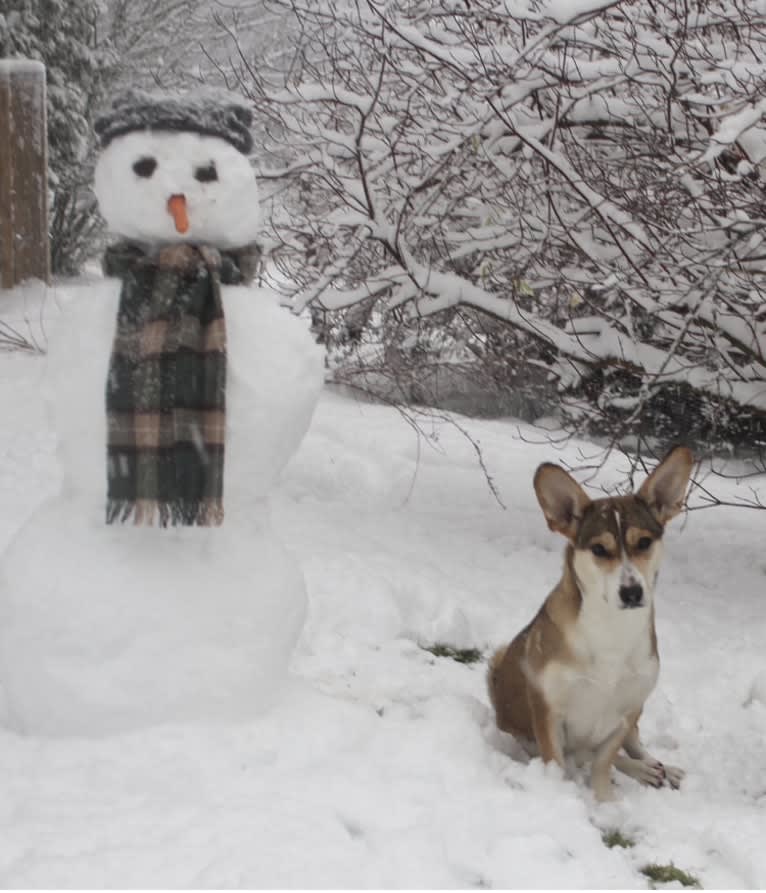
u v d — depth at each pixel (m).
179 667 3.71
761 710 5.08
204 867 2.97
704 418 8.91
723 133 5.52
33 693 3.70
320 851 3.10
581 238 6.94
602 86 6.59
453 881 3.08
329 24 7.54
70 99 16.52
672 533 7.90
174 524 3.64
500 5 6.89
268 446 3.82
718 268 5.89
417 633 5.68
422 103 7.57
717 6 6.92
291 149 7.82
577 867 3.26
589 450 9.45
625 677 4.00
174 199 3.74
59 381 3.76
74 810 3.27
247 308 3.86
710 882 3.43
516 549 7.26
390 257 7.66
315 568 6.07
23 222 12.12
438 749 3.97
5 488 6.77
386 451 8.70
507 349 8.35
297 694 4.12
